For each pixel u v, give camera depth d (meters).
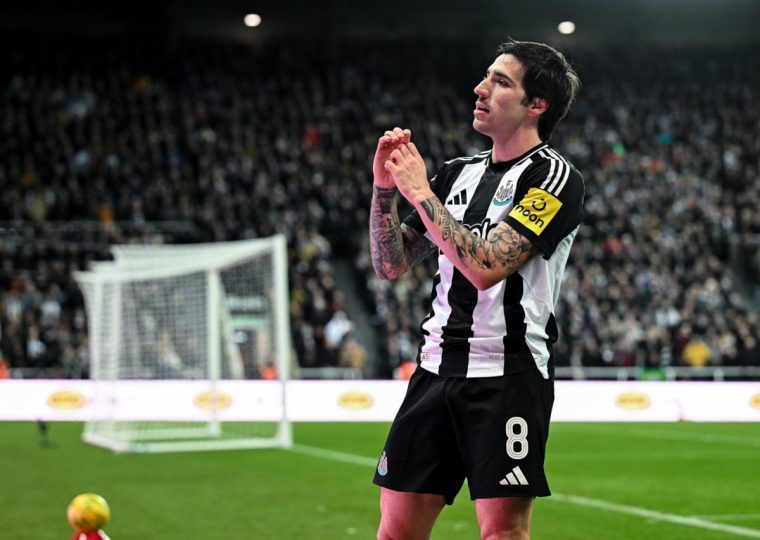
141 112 74.75
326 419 50.31
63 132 70.25
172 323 43.91
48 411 49.22
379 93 83.81
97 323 40.09
